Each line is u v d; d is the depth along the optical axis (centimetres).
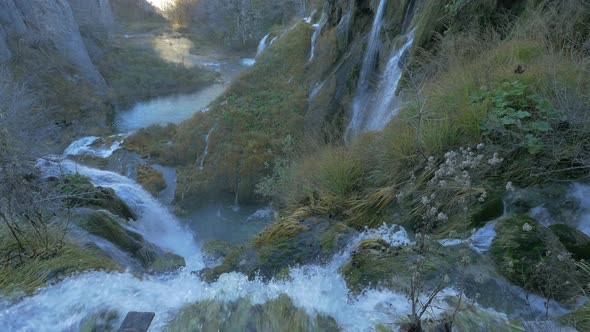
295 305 269
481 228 318
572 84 382
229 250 436
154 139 1573
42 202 378
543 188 335
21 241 347
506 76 428
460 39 586
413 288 228
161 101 2573
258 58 1716
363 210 409
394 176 429
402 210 383
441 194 362
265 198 1181
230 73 3228
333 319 254
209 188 1270
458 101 436
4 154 360
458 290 269
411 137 439
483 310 248
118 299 281
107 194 694
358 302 276
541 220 317
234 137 1380
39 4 2438
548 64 408
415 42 723
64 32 2583
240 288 294
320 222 408
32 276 304
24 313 267
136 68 3061
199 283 327
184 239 869
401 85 684
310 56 1630
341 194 447
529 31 514
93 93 2373
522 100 391
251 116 1437
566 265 266
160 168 1409
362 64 1097
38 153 607
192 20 5053
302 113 1384
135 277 319
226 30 4297
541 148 352
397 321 243
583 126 348
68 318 264
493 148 375
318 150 739
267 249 373
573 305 250
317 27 1694
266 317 259
